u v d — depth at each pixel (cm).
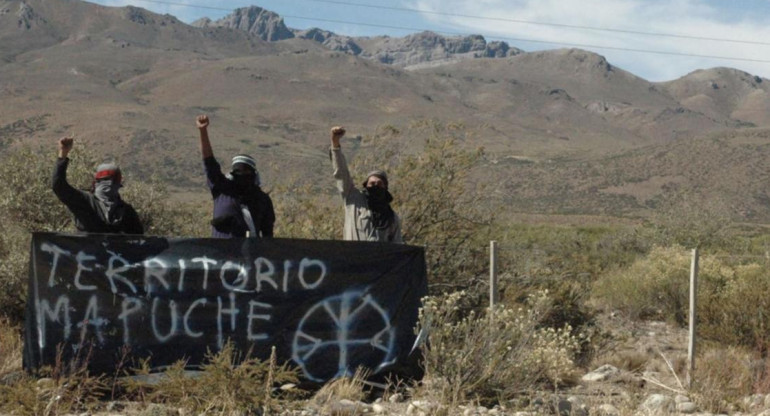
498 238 1248
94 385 759
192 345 812
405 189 1185
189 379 720
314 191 1230
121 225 848
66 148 816
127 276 814
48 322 805
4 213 1310
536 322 856
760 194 15162
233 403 701
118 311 809
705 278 1578
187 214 1449
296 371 812
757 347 1124
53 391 723
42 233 812
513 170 18088
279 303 823
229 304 819
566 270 1239
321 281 830
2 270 1070
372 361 828
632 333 1351
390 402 779
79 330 805
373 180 898
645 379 941
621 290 1650
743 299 1248
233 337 816
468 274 1168
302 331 823
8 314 1077
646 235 3197
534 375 834
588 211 14762
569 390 888
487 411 760
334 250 835
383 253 841
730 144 17738
